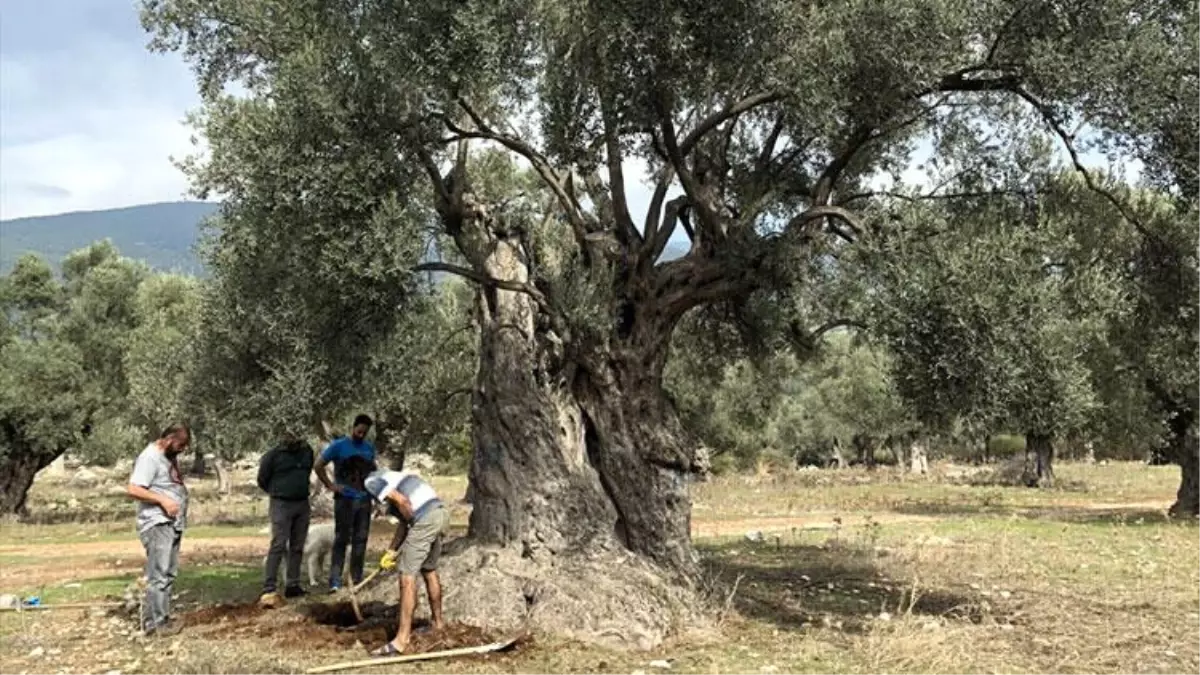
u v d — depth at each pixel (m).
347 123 9.55
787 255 11.38
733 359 16.48
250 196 9.76
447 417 28.75
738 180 13.45
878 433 57.56
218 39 11.90
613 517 11.07
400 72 9.42
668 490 11.64
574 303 11.11
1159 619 11.35
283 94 9.57
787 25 9.48
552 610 9.87
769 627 10.76
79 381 33.78
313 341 10.22
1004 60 10.38
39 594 13.76
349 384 10.31
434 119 10.34
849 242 11.96
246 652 8.85
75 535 26.23
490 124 11.43
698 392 36.50
